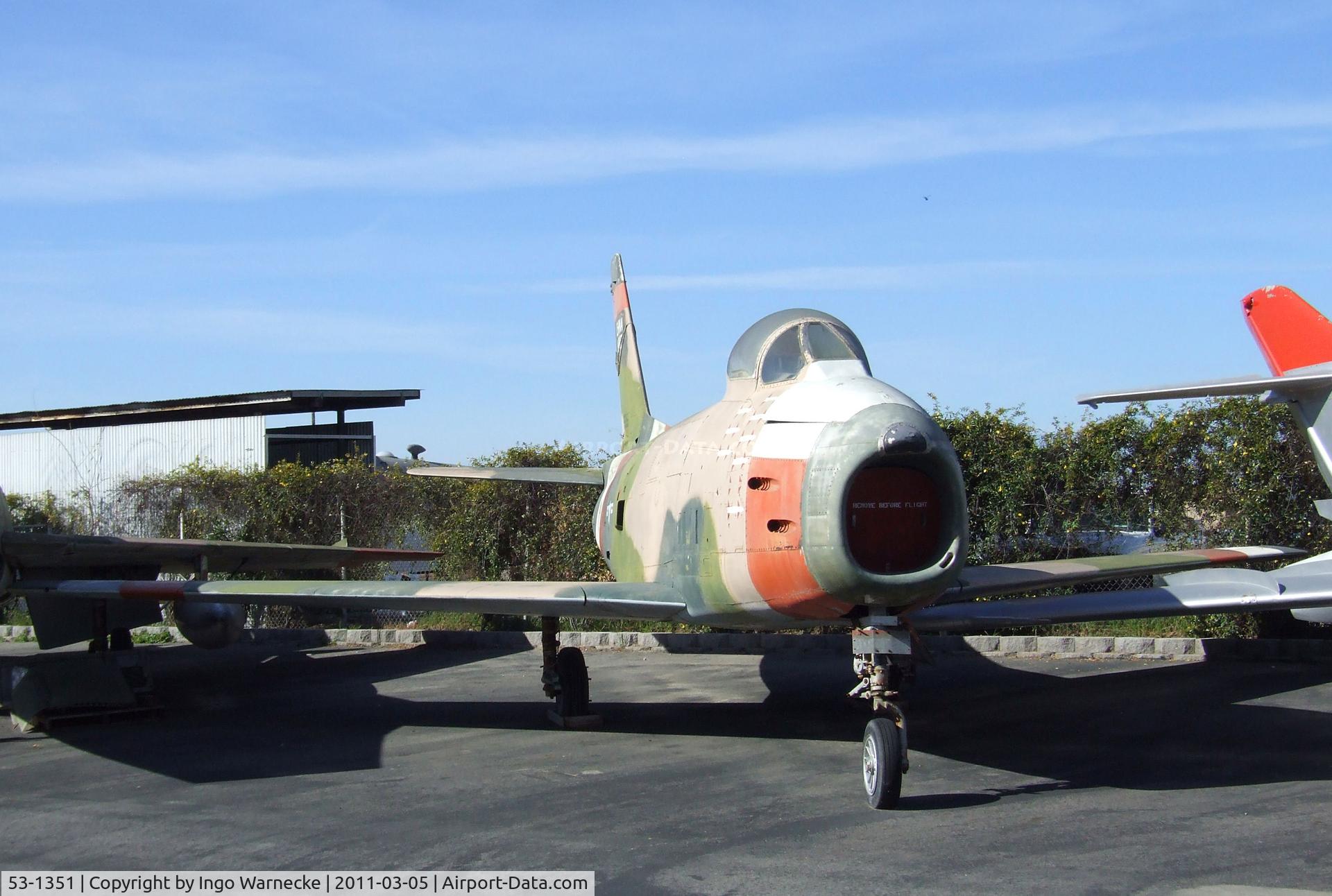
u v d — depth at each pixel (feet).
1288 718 33.53
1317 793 24.38
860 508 25.00
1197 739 30.86
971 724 34.01
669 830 22.30
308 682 46.62
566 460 61.72
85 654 43.47
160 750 32.50
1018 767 27.94
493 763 29.63
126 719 38.17
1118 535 50.16
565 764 29.30
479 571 61.41
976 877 18.81
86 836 22.65
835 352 29.58
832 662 48.67
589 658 51.67
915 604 25.23
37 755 32.09
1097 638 47.34
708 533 29.81
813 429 26.40
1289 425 45.91
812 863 19.86
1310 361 40.09
